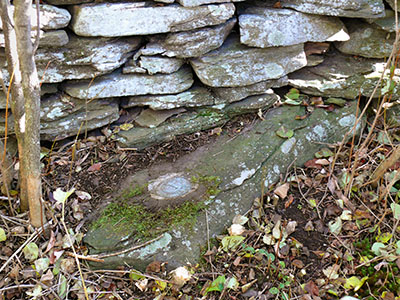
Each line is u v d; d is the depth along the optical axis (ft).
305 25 8.54
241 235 7.23
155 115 8.69
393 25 8.57
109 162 8.27
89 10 7.44
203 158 8.23
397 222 7.02
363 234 7.31
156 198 7.50
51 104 8.10
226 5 7.93
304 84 9.06
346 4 8.30
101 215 7.33
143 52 8.08
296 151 8.44
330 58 9.32
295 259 6.96
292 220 7.50
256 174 7.99
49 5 7.29
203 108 8.89
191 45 8.09
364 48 9.01
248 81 8.61
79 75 7.98
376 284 6.55
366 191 7.89
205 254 6.95
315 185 8.04
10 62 6.23
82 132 8.48
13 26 5.71
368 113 9.36
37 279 6.61
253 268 6.85
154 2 7.74
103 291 6.57
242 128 8.82
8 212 7.34
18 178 7.47
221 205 7.49
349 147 8.75
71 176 7.99
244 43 8.30
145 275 6.64
